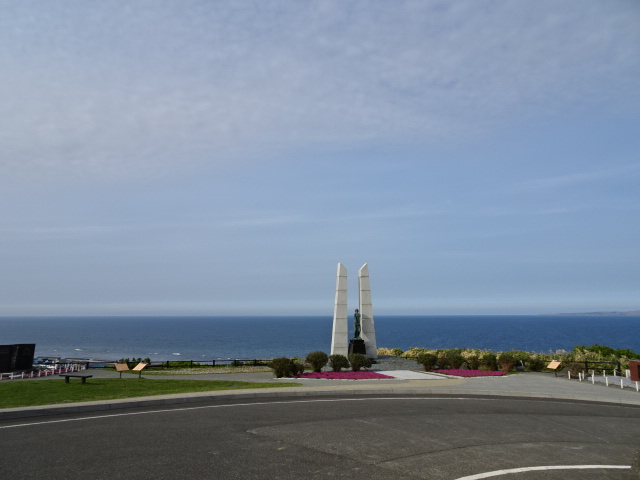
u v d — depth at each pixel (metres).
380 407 15.82
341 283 41.12
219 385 21.94
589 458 10.07
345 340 40.38
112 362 44.56
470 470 8.98
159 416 13.63
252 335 196.62
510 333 199.88
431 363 32.69
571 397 19.25
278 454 9.79
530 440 11.61
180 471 8.54
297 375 28.00
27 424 12.46
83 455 9.51
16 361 36.16
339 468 8.94
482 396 19.22
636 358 35.97
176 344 142.88
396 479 8.38
